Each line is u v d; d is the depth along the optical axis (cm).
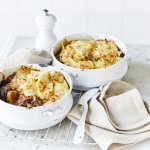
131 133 99
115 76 109
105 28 163
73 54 112
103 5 159
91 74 107
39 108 96
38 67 108
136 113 102
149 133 99
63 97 99
